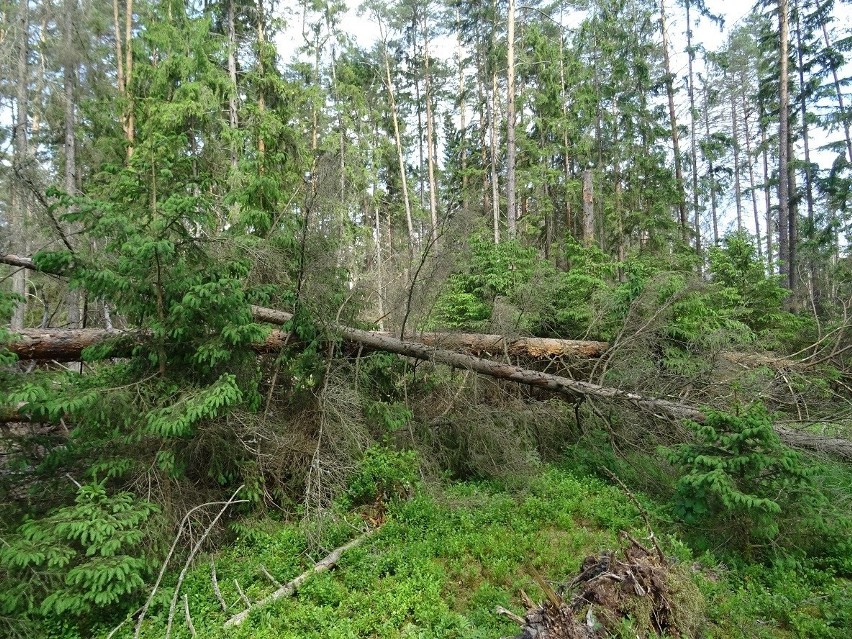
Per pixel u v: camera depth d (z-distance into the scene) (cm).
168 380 501
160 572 424
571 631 311
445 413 727
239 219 666
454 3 1758
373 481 583
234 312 509
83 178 1342
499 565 452
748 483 476
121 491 455
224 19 1291
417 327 830
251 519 550
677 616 349
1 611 356
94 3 1318
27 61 1220
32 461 479
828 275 1585
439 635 362
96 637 378
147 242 452
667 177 1599
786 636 373
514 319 815
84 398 422
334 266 698
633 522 536
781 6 1599
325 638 361
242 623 387
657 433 662
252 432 562
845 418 662
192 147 977
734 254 1120
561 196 1959
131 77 1052
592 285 927
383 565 458
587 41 1669
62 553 369
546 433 777
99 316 835
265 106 1158
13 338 405
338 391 637
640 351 743
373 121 2112
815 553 483
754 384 672
